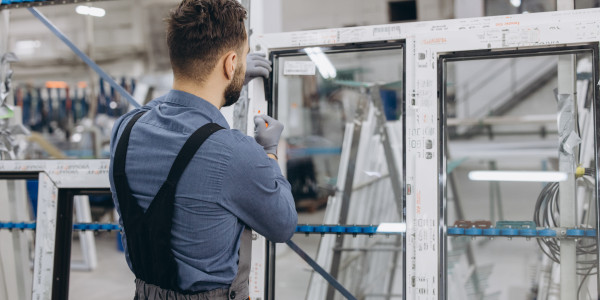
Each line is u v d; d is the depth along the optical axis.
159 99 1.11
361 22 7.71
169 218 0.92
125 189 0.97
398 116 3.18
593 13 1.26
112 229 1.68
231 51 0.98
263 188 0.93
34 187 2.74
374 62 5.51
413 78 1.38
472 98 6.99
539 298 2.22
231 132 0.96
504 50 1.33
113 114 4.63
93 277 3.89
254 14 1.57
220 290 0.97
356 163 2.41
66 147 5.25
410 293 1.36
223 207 0.93
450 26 1.36
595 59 1.26
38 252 1.64
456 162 3.98
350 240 2.56
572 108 1.38
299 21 7.93
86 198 3.53
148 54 6.07
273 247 1.53
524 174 1.64
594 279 1.88
